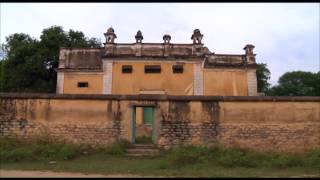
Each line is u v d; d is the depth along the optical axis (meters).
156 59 24.92
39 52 32.31
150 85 24.77
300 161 13.54
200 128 15.66
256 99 15.84
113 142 15.59
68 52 25.94
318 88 54.50
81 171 11.49
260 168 12.74
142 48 25.17
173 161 13.12
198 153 14.09
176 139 15.60
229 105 15.84
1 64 36.59
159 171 11.68
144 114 23.27
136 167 12.41
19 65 32.22
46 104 15.72
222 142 15.59
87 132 15.62
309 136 15.77
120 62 25.00
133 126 15.80
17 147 14.77
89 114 15.73
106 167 12.33
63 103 15.77
